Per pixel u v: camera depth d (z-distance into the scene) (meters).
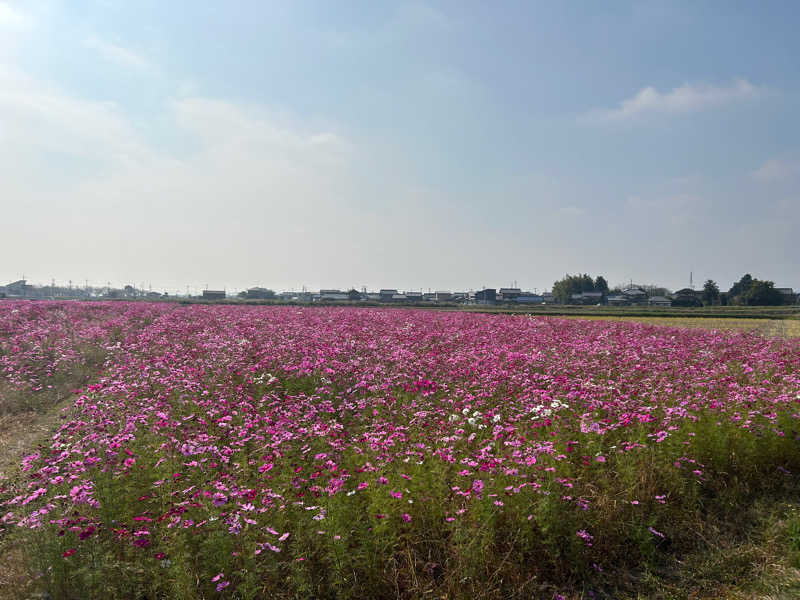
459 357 11.37
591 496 5.50
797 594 4.27
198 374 10.03
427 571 4.57
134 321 21.98
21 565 4.51
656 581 4.60
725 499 5.92
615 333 18.97
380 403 8.34
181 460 6.05
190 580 3.95
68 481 5.00
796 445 6.69
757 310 62.97
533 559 4.76
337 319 24.33
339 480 4.86
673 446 6.30
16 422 9.45
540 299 125.69
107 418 7.25
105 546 4.44
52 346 15.13
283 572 4.43
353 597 4.26
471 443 6.79
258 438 6.70
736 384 8.47
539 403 8.12
